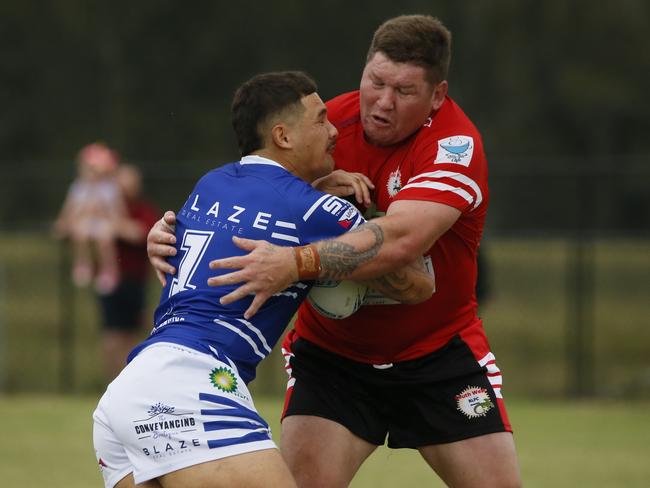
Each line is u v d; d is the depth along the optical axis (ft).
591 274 135.03
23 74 305.12
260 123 44.55
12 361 158.61
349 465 49.24
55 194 212.84
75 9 305.53
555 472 82.84
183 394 40.55
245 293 41.50
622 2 316.19
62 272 144.97
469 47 302.04
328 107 49.88
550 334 162.09
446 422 48.80
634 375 139.85
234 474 39.88
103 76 302.86
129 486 42.09
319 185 47.14
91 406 118.11
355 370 49.65
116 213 122.11
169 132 297.94
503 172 140.36
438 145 45.73
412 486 77.51
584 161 230.89
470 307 50.70
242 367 42.47
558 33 310.65
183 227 44.45
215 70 301.84
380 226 43.01
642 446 94.68
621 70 312.50
